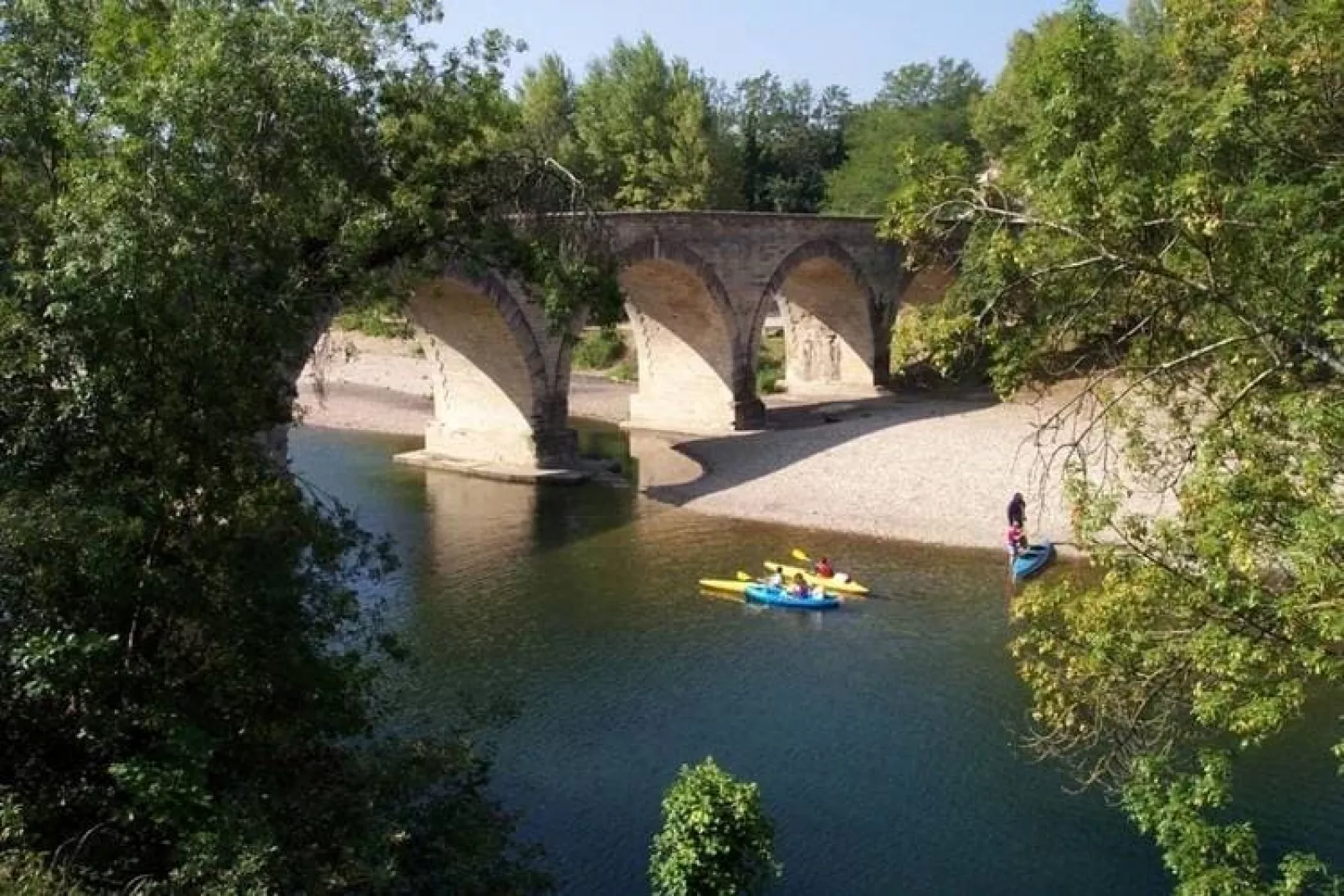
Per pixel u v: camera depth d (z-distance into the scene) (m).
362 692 17.47
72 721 12.34
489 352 45.84
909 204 12.24
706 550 35.62
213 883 10.95
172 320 13.16
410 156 19.48
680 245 51.00
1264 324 11.42
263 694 14.02
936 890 17.33
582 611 29.80
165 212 13.31
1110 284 12.10
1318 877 17.23
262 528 13.85
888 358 64.38
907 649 27.06
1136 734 13.62
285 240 15.53
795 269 57.25
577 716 23.27
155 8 17.77
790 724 22.95
